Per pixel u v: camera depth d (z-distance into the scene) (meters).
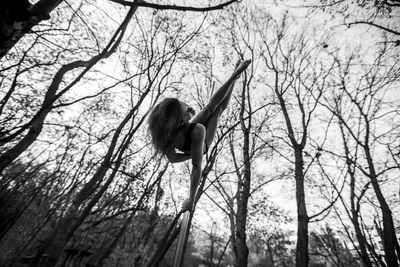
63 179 9.34
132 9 4.09
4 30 2.39
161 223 18.28
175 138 2.10
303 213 10.88
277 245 21.92
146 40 9.84
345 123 12.95
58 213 9.22
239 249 12.40
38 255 8.71
